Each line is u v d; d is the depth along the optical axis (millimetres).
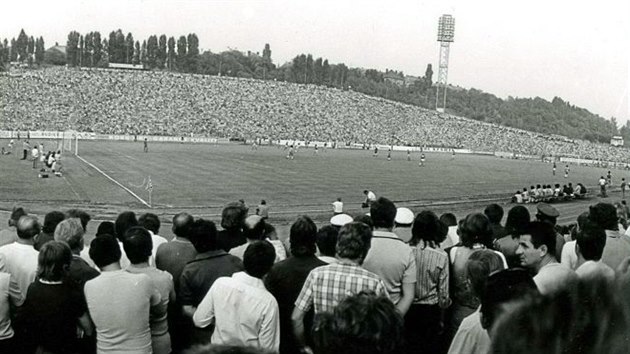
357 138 180125
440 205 53438
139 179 60031
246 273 7594
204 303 7707
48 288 8195
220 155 101438
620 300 2539
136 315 7824
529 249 7844
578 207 57219
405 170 91875
